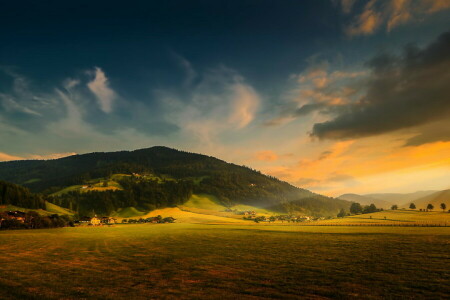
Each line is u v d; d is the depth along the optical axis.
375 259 43.06
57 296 25.34
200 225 178.38
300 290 27.05
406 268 35.84
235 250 57.06
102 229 144.50
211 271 36.38
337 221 197.50
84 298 24.70
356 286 28.19
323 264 40.12
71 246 67.69
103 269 38.34
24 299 24.59
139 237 93.88
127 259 47.16
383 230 104.25
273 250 56.31
